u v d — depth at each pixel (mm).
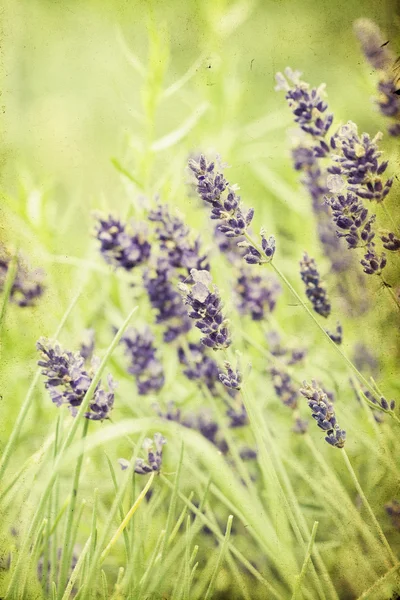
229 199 398
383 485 441
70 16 652
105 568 434
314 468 466
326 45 583
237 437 479
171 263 449
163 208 445
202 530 452
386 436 443
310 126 427
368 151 397
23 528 413
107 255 449
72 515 388
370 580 412
